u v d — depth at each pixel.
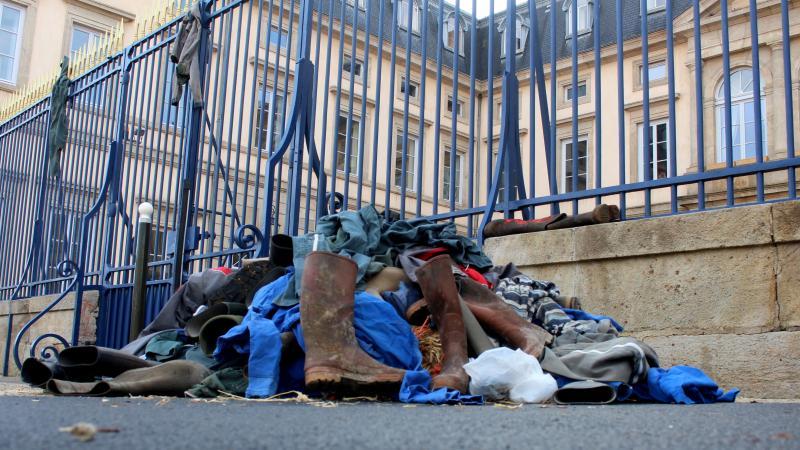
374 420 1.90
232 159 10.00
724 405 2.72
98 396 2.89
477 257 4.06
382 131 15.47
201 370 3.05
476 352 3.14
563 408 2.49
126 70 7.41
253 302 3.46
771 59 17.69
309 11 5.58
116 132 7.30
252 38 11.41
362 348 2.96
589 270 4.00
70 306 6.98
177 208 6.27
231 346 3.13
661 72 20.20
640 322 3.77
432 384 2.84
